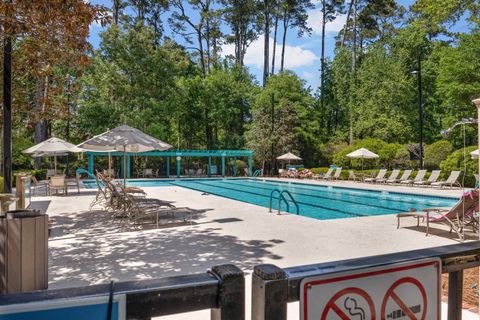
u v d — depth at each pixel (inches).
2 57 278.1
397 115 1240.8
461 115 949.2
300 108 1360.7
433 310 60.9
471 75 876.6
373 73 1298.0
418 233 294.4
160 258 221.0
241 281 44.9
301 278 48.5
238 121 1497.3
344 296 52.2
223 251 236.4
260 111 1323.8
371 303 54.6
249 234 288.5
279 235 284.8
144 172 1212.5
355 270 53.2
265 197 687.7
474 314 139.2
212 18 1694.1
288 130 1293.1
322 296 50.3
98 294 38.8
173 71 1220.5
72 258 221.9
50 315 36.8
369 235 286.0
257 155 1295.5
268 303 46.1
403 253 61.6
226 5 1729.8
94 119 1107.9
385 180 850.8
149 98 1177.4
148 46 1165.1
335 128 1605.6
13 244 140.0
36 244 145.2
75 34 258.4
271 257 222.4
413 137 1268.5
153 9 1600.6
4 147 242.7
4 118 243.8
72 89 352.5
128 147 503.2
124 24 1159.6
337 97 1551.4
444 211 318.7
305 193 749.3
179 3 1673.2
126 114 1112.8
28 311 36.0
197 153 1212.5
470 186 754.2
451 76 903.1
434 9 466.0
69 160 1273.4
